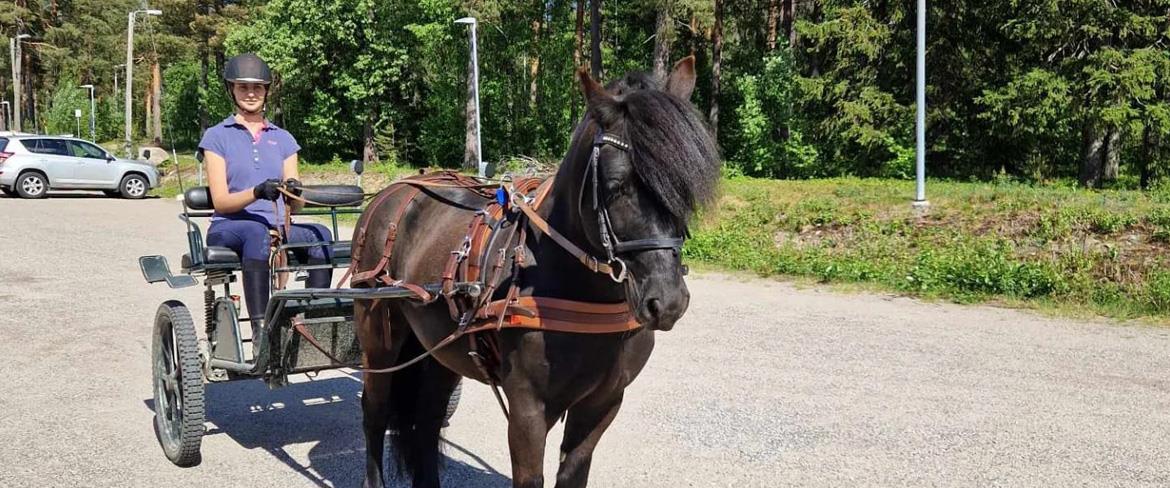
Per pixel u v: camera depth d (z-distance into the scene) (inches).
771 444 215.3
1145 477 193.5
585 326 125.5
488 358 141.1
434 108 1502.2
